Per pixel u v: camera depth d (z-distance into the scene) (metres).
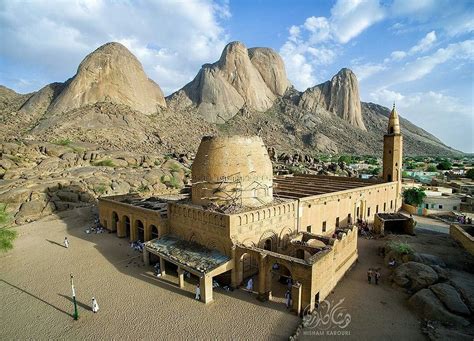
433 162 179.25
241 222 27.39
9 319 22.61
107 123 125.31
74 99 136.25
